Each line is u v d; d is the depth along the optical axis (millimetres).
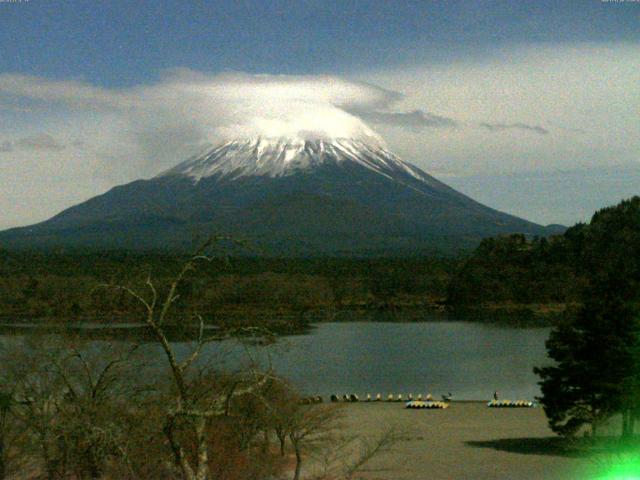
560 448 56594
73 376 36281
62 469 32188
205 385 26078
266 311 171750
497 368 115312
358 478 43531
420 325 181250
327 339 152250
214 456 35375
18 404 36250
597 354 56219
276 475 42875
